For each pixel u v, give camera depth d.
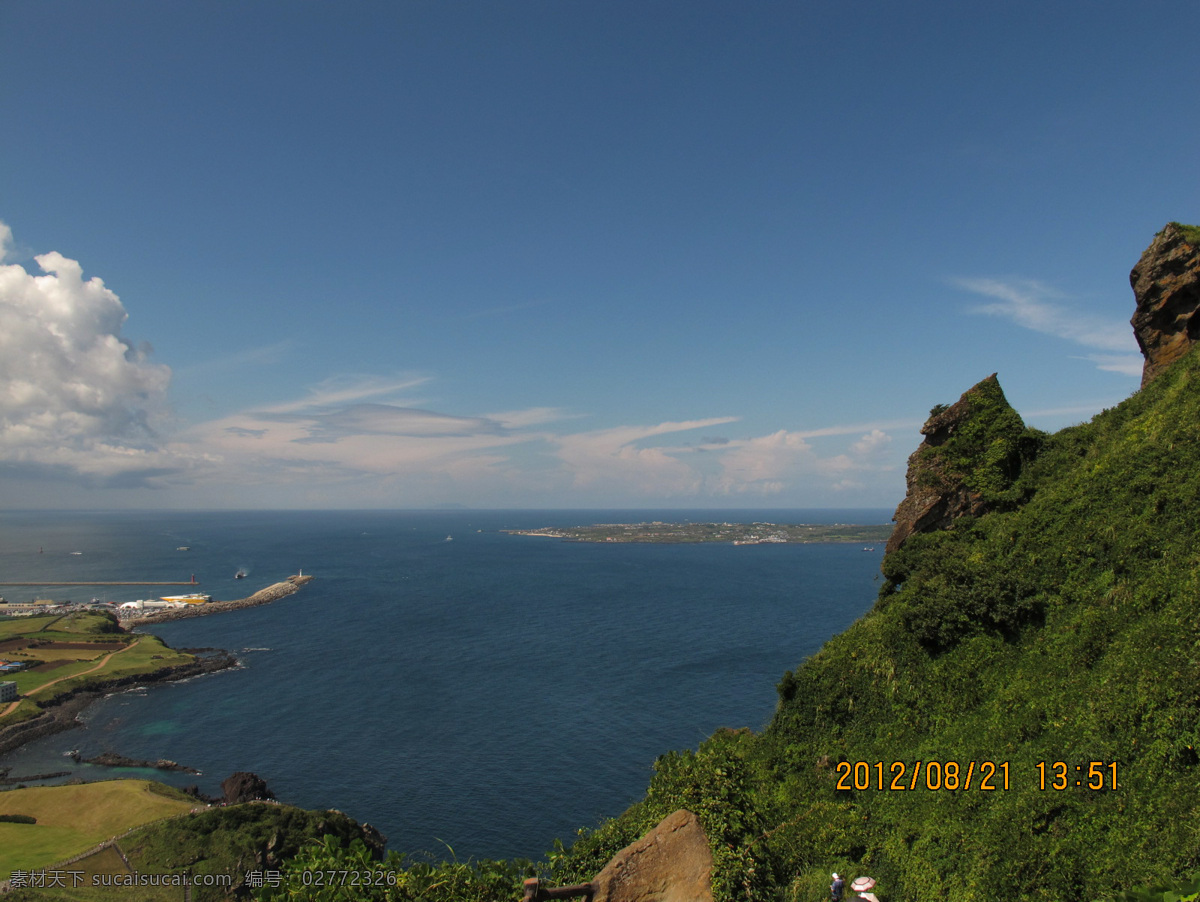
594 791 63.62
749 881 15.59
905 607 30.48
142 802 56.97
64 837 51.84
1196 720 17.59
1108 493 28.23
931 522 38.66
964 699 26.64
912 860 21.31
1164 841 15.91
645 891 14.50
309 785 67.69
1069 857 17.50
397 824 58.91
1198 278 35.19
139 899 43.69
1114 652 21.95
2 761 78.94
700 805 17.27
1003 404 38.69
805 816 25.52
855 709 29.80
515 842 55.16
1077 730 20.50
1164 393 32.53
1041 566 28.61
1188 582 21.38
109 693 102.19
